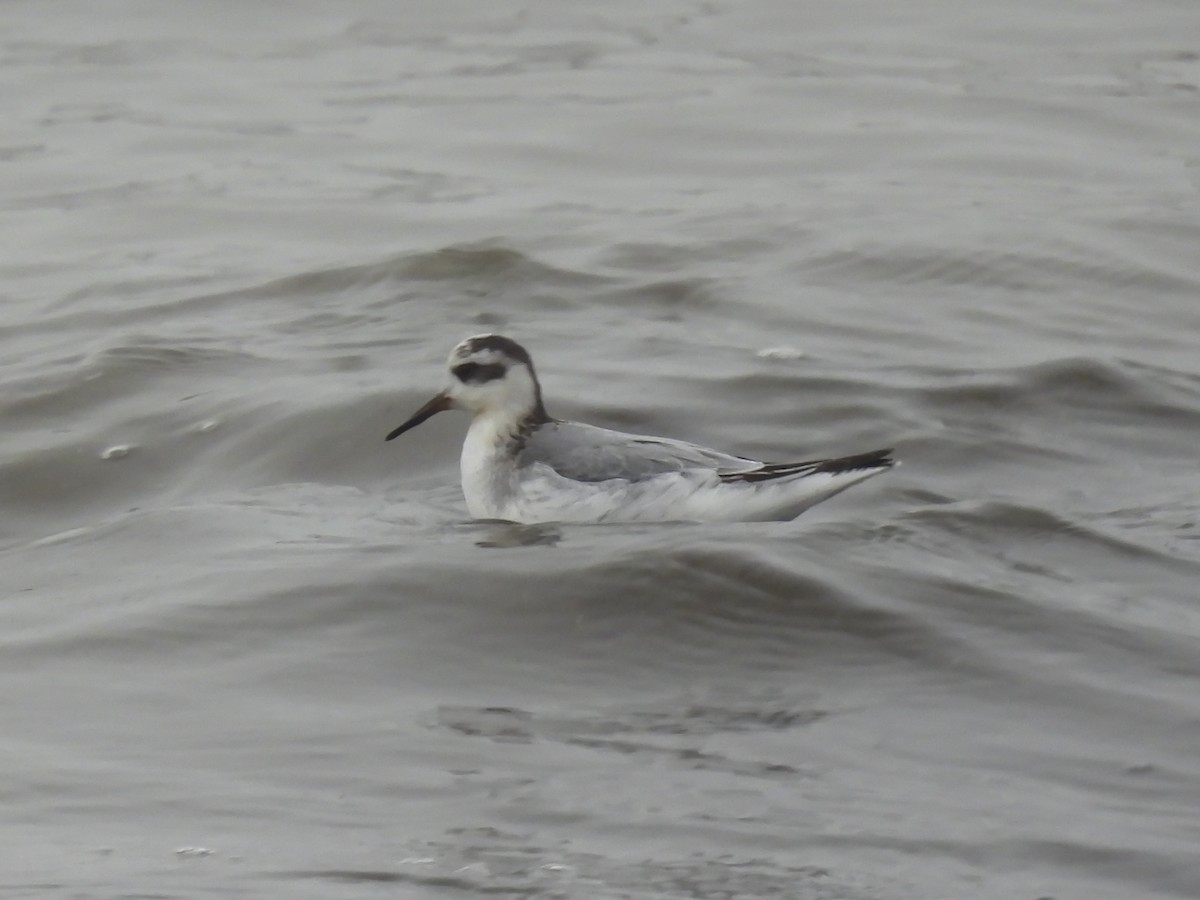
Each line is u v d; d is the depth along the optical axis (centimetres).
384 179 2833
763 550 1205
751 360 1795
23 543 1438
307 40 3994
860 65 3562
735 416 1634
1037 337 1920
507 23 4125
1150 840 870
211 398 1706
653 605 1145
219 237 2508
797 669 1079
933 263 2170
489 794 918
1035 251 2206
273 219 2602
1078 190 2600
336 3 4338
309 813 898
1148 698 1038
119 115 3344
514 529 1327
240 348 1877
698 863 845
